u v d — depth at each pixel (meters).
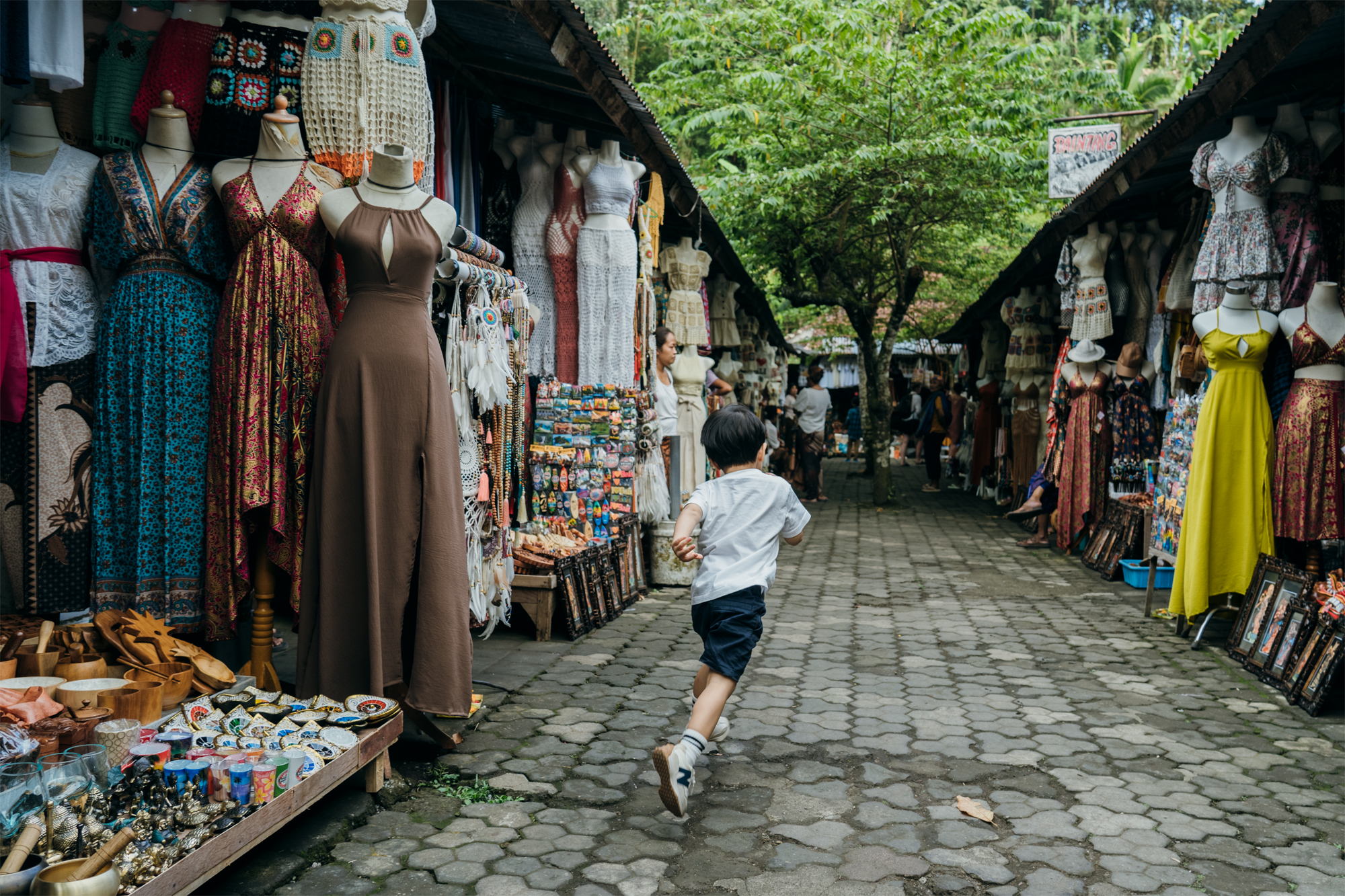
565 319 6.29
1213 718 4.34
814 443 15.03
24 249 3.47
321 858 2.85
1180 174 7.15
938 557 9.53
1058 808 3.32
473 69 5.59
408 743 3.78
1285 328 5.42
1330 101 5.29
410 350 3.31
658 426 7.37
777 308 19.66
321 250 3.55
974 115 12.99
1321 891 2.76
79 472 3.59
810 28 12.90
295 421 3.45
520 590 5.68
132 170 3.47
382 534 3.31
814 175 12.52
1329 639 4.45
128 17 3.68
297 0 3.84
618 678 4.88
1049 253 9.27
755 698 4.61
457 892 2.67
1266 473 5.54
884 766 3.71
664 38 18.86
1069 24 25.47
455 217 3.48
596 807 3.28
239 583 3.44
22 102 3.46
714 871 2.83
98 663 3.04
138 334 3.44
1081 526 9.04
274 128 3.42
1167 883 2.79
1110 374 8.91
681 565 7.60
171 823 2.34
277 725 3.02
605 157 6.14
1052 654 5.54
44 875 2.02
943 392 17.05
